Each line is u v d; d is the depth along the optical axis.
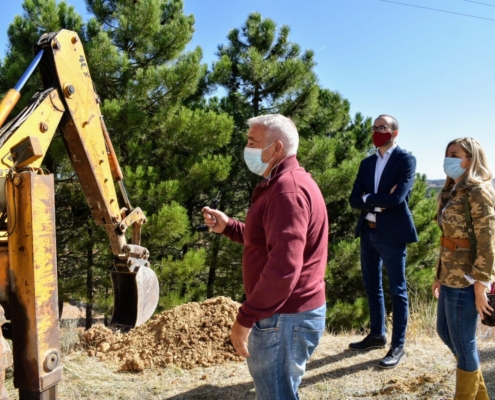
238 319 2.09
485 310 2.68
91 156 3.49
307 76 12.10
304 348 2.25
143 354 4.19
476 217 2.72
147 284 4.51
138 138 10.05
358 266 11.17
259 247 2.31
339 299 11.41
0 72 10.12
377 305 4.25
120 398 3.50
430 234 11.80
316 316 2.27
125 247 4.09
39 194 2.44
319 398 3.42
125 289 4.48
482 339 4.79
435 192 13.41
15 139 2.73
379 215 4.00
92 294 10.76
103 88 9.90
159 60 10.65
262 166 2.38
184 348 4.27
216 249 11.31
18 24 10.00
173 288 10.16
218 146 10.73
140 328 4.64
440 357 4.11
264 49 12.62
